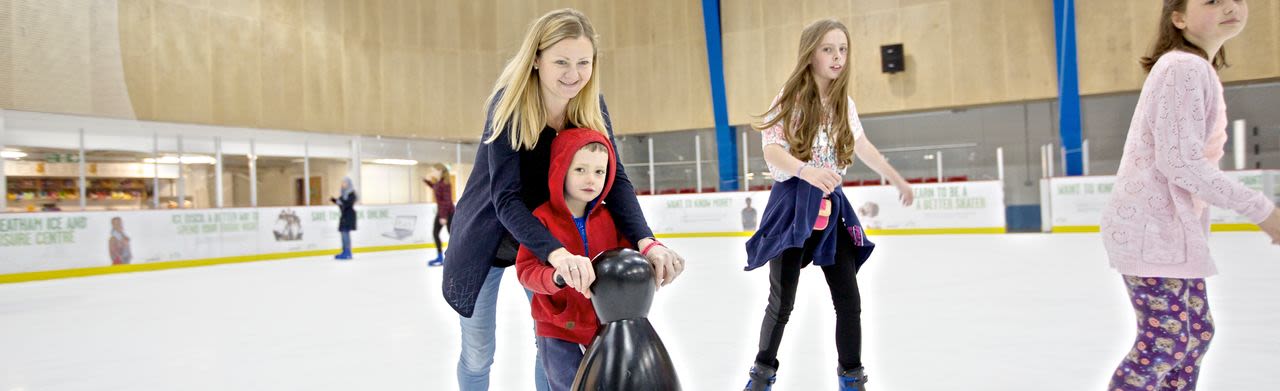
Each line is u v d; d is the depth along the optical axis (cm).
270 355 332
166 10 1315
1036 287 490
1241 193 130
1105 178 1088
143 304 560
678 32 1675
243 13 1428
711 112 1659
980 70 1431
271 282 712
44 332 431
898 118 1565
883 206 1221
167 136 1281
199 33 1362
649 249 121
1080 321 355
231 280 751
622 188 142
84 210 866
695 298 487
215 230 1009
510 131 134
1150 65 150
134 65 1266
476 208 156
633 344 92
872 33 1509
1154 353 149
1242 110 1299
